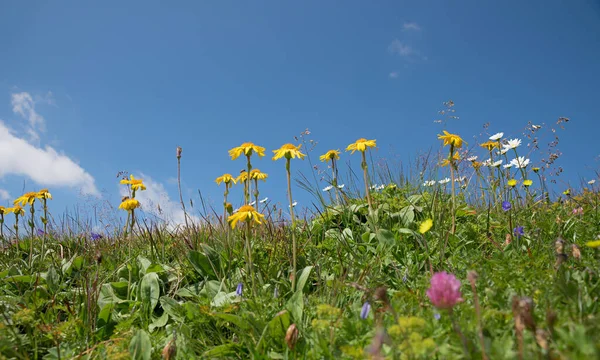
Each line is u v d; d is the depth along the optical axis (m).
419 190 1.29
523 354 0.35
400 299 0.56
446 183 1.19
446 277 0.37
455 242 0.83
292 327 0.49
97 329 0.69
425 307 0.51
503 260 0.62
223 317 0.61
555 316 0.37
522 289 0.51
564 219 0.90
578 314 0.43
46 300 0.76
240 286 0.66
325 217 1.07
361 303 0.59
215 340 0.65
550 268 0.58
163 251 1.00
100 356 0.58
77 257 1.00
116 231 1.34
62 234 1.35
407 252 0.83
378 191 1.28
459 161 1.18
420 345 0.36
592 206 0.98
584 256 0.63
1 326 0.60
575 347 0.34
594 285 0.50
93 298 0.74
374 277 0.71
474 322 0.41
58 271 0.95
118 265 0.98
